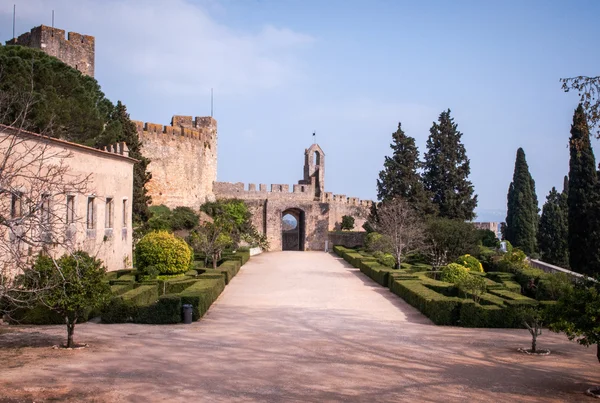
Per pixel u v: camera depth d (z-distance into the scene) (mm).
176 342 17000
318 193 74062
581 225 41406
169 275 28922
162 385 12414
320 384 12789
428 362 15180
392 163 59594
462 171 60781
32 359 14562
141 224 45812
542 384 13266
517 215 61969
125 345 16422
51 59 38188
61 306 15656
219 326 19922
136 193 45750
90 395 11594
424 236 44219
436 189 60594
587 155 41438
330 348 16625
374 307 25141
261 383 12766
